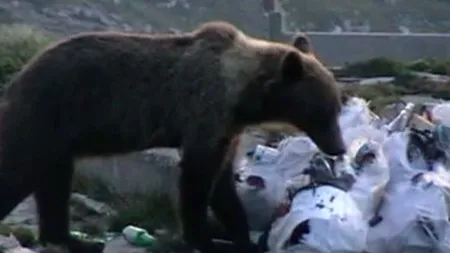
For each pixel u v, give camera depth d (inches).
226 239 556.1
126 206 601.6
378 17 2783.0
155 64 522.3
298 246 508.1
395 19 2795.3
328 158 538.3
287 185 541.6
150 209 592.1
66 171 519.2
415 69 1146.0
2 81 867.4
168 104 519.2
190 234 529.0
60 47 519.5
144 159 613.3
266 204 543.2
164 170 601.6
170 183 597.3
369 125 575.2
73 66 514.0
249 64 517.3
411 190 513.7
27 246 544.1
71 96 511.5
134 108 520.1
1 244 522.0
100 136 522.3
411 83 1005.2
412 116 585.3
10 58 908.6
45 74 511.5
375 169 524.7
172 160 602.2
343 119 577.6
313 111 515.8
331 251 501.4
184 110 517.3
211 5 2603.3
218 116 513.0
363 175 527.2
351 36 1336.1
